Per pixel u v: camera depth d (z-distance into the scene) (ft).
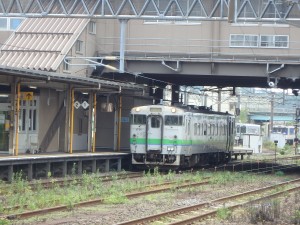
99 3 118.21
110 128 187.11
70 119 154.71
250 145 304.30
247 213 82.23
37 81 136.26
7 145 143.23
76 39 178.60
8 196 94.63
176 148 159.74
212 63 174.50
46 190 104.47
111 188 109.50
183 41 181.88
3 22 210.59
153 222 73.87
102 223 72.08
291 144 450.30
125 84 165.99
